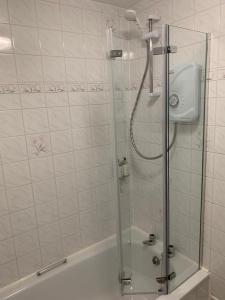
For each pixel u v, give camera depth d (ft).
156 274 5.38
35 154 5.19
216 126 4.82
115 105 5.26
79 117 5.73
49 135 5.33
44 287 5.33
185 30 4.35
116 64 5.01
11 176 4.95
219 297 5.45
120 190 5.67
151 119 4.96
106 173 6.45
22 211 5.19
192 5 4.78
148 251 5.56
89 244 6.43
